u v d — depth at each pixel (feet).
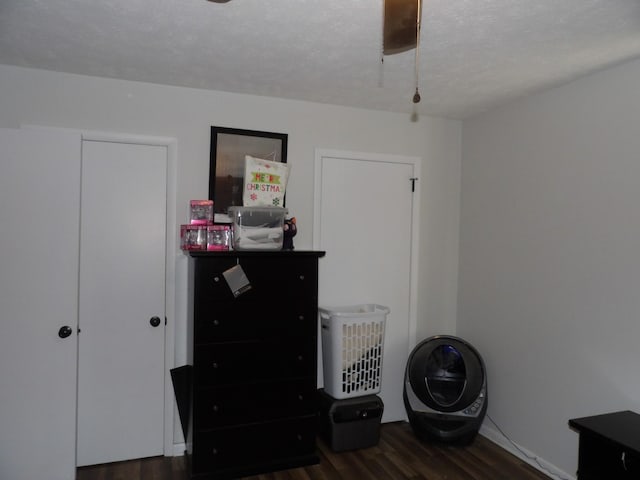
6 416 7.50
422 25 6.19
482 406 9.53
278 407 8.46
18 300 7.50
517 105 9.63
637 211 7.16
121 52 7.39
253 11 5.93
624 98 7.41
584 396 7.98
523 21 6.07
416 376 9.76
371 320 9.56
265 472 8.37
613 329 7.50
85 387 8.58
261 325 8.31
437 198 11.25
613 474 6.30
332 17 6.08
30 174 7.52
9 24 6.39
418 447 9.59
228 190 9.36
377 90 9.17
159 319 8.98
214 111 9.32
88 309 8.58
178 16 6.11
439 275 11.27
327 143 10.23
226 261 8.03
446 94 9.32
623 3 5.57
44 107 8.26
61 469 7.75
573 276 8.24
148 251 8.92
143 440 8.96
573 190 8.28
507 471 8.65
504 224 9.91
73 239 7.72
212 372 7.98
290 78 8.53
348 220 10.43
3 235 7.42
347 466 8.72
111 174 8.70
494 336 10.12
